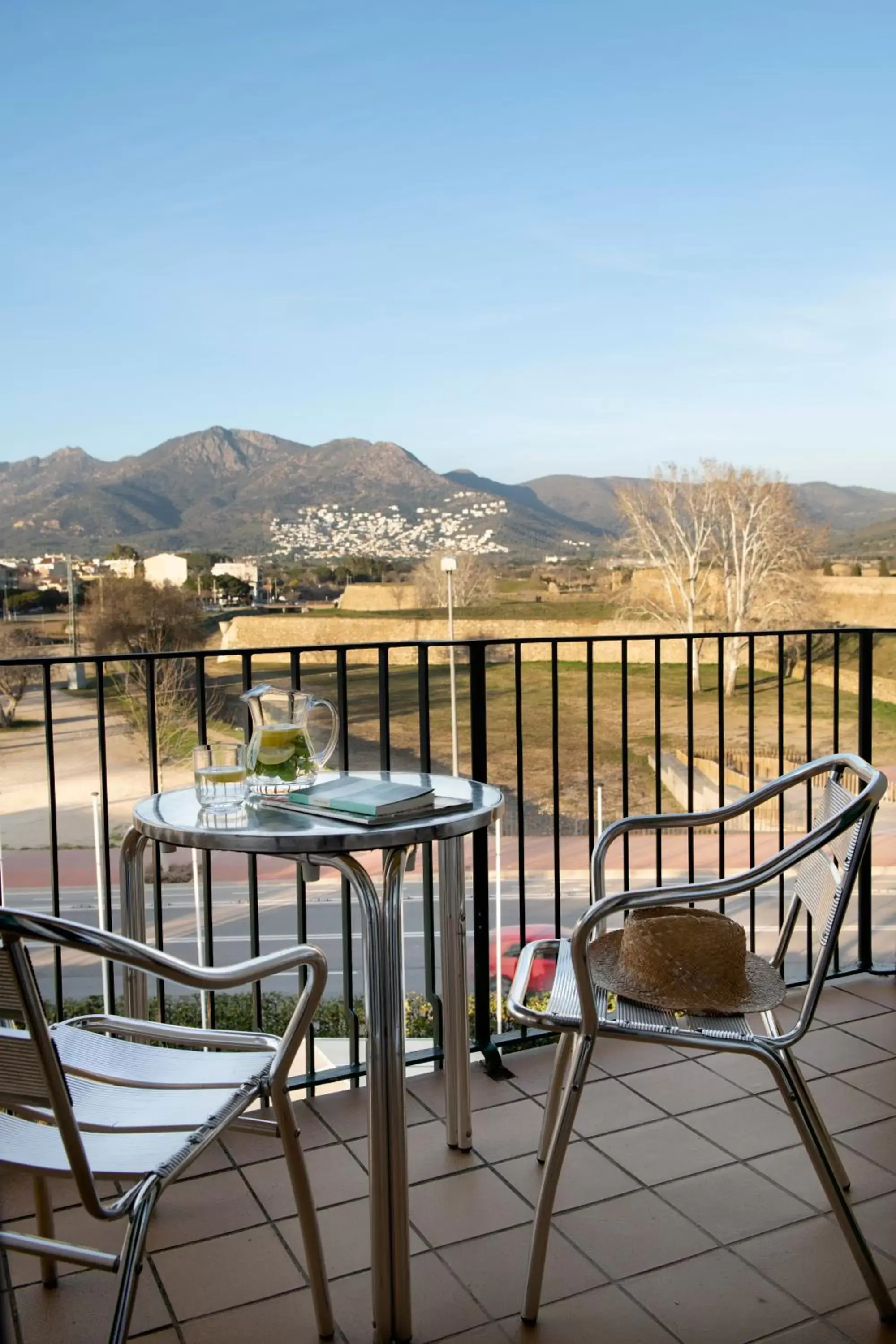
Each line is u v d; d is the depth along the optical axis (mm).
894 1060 2551
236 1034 1661
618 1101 2379
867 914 3139
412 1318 1672
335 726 2096
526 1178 2078
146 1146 1375
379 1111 1600
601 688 34594
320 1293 1612
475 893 2592
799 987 3035
